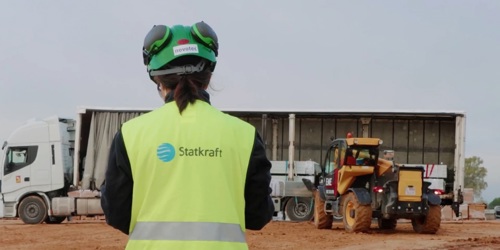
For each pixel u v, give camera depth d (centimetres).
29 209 2203
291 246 1345
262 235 1585
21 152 2225
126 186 244
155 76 265
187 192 237
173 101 256
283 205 2164
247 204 255
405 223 2298
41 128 2228
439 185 2119
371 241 1445
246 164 249
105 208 250
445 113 2117
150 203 239
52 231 1827
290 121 2200
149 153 242
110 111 2222
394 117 2245
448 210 2197
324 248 1308
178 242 231
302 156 2311
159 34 259
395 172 1631
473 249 1297
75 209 2155
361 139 1667
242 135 252
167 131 245
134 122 251
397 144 2277
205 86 271
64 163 2239
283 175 2195
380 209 1666
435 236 1598
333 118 2300
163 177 240
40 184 2208
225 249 233
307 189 2117
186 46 258
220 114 256
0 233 1741
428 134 2259
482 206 2330
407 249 1289
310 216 2150
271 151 2295
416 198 1623
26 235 1675
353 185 1719
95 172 2205
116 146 247
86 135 2291
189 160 241
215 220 235
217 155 244
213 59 267
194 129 246
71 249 1330
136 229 238
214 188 239
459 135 2106
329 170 1859
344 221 1698
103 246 1384
